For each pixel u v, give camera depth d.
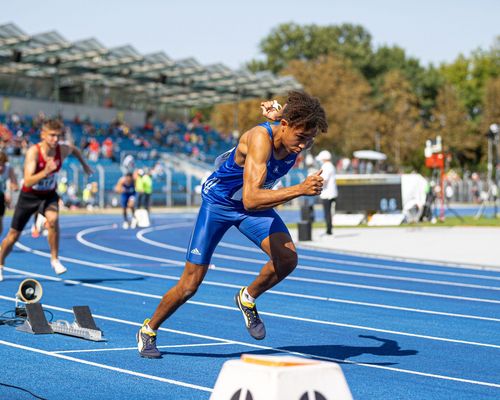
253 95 74.00
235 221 7.37
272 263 7.33
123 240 26.42
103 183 51.72
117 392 6.57
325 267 18.38
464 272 17.58
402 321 10.80
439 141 37.91
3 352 8.16
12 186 14.64
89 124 64.38
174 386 6.80
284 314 11.28
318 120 6.61
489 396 6.65
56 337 9.05
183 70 62.03
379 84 129.50
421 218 37.25
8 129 56.16
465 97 129.75
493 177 84.12
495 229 31.80
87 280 14.91
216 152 72.81
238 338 9.22
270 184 7.03
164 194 56.78
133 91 72.81
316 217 46.62
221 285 14.57
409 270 17.89
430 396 6.62
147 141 66.88
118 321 10.32
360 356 8.30
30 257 19.56
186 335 9.37
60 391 6.59
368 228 32.94
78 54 54.84
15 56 52.09
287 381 3.83
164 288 13.89
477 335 9.76
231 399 3.98
